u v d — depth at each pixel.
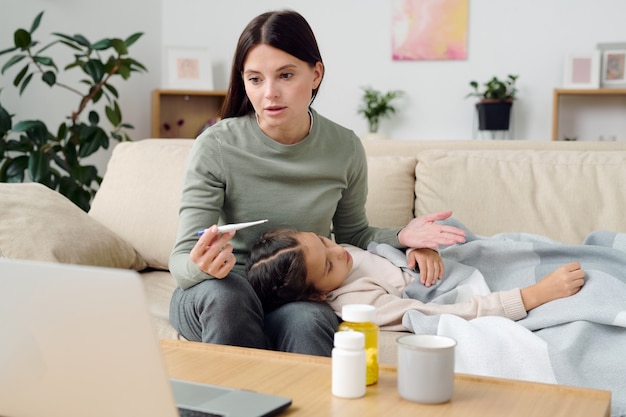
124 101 4.53
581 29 4.48
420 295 1.65
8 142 3.29
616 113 4.48
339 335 0.93
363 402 0.90
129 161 2.26
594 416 0.85
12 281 0.79
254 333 1.44
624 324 1.39
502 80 4.62
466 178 1.95
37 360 0.82
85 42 3.54
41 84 3.86
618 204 1.82
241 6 4.88
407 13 4.70
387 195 2.04
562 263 1.68
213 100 4.80
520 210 1.88
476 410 0.87
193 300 1.44
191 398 0.90
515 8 4.57
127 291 0.74
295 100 1.53
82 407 0.82
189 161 1.63
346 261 1.62
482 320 1.45
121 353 0.77
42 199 1.93
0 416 0.89
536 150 2.04
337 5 4.81
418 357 0.89
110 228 2.16
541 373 1.33
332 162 1.71
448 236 1.62
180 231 1.55
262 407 0.86
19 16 3.70
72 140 3.60
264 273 1.51
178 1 4.89
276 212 1.65
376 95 4.75
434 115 4.74
